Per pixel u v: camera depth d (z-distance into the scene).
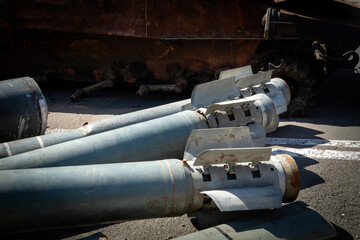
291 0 3.00
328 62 2.84
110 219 1.36
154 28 3.05
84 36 3.26
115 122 2.09
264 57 3.03
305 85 2.87
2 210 1.18
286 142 2.40
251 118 2.05
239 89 2.28
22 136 2.09
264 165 1.55
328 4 3.01
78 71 3.36
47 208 1.24
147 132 1.83
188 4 2.96
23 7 3.18
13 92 2.08
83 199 1.29
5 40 3.35
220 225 1.40
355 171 2.02
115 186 1.33
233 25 2.96
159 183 1.39
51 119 2.75
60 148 1.66
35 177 1.26
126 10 3.05
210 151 1.40
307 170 2.04
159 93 3.47
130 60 3.26
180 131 1.90
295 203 1.57
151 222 1.64
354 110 3.08
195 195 1.45
